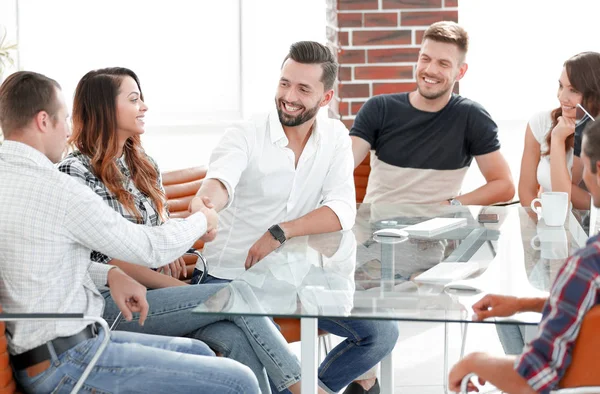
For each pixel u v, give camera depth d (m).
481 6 10.06
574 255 2.03
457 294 2.65
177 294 3.12
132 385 2.69
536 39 10.09
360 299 2.62
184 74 9.84
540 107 10.17
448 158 4.36
